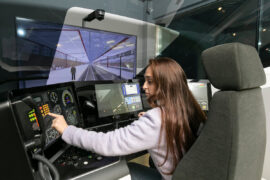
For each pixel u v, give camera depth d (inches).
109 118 57.9
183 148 23.8
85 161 28.5
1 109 15.8
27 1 98.3
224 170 18.6
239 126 17.9
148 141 23.4
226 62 18.6
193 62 184.9
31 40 100.8
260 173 24.3
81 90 53.6
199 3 155.7
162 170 26.1
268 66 56.7
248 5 121.0
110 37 139.0
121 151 23.2
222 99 18.9
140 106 68.4
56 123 27.2
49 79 110.3
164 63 26.2
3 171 16.3
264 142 23.1
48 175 23.1
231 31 148.5
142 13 161.8
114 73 146.2
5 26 91.7
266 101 52.1
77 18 119.0
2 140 15.9
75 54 121.3
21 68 98.1
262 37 93.0
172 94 24.8
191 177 21.8
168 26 175.8
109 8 138.9
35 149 22.7
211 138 19.7
